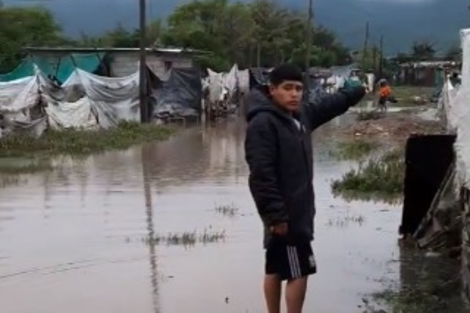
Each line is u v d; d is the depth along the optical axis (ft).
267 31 238.27
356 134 92.89
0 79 103.45
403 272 26.11
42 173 53.78
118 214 37.65
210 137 88.38
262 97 19.20
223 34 212.02
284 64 19.13
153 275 26.08
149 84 106.63
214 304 22.67
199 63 158.71
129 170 55.67
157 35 207.62
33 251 29.89
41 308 22.61
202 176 52.24
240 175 52.70
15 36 165.27
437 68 190.08
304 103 19.92
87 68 116.37
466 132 23.41
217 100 123.54
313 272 19.10
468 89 23.30
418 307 22.24
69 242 31.42
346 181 45.75
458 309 22.02
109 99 96.22
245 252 29.22
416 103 179.42
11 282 25.48
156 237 32.09
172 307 22.48
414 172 30.40
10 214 37.88
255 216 36.83
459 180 24.50
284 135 18.75
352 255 28.55
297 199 18.76
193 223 35.22
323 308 22.12
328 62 278.46
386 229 33.40
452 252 27.81
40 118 76.69
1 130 71.31
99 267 27.32
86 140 74.28
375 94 200.54
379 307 22.24
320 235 32.19
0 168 56.54
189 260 28.07
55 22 200.34
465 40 24.20
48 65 116.57
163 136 87.15
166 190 45.62
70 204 40.65
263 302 22.79
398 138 85.92
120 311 22.21
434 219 29.25
